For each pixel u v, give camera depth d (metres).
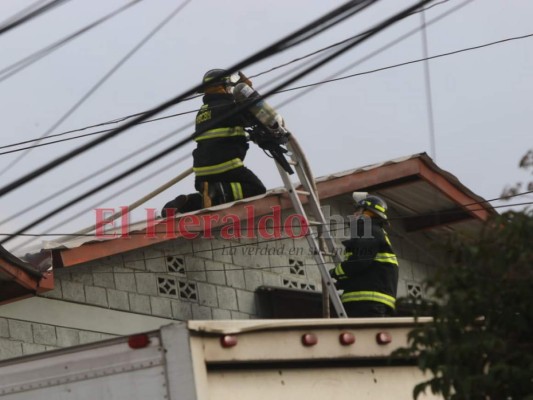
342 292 21.58
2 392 12.99
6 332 18.47
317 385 13.79
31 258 18.39
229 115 13.30
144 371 12.33
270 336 13.28
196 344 12.34
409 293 24.19
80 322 19.33
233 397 12.77
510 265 11.51
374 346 14.42
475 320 11.80
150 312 20.20
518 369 11.34
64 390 12.68
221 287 21.28
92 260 19.39
